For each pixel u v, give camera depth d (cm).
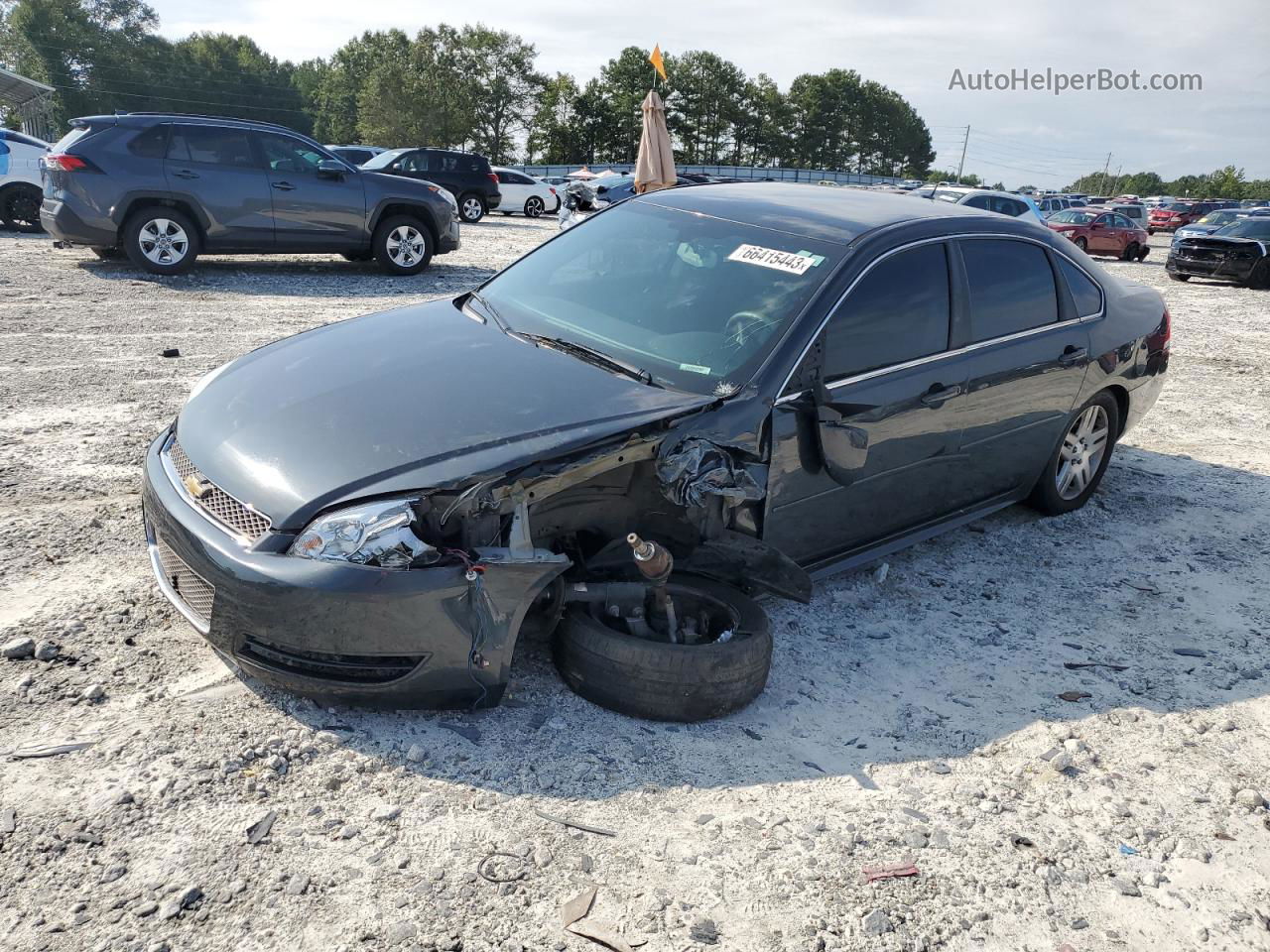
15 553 405
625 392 350
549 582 312
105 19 11631
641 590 346
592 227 478
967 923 262
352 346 390
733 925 253
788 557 354
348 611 288
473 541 308
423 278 1305
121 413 614
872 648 404
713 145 13700
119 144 1107
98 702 311
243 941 231
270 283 1166
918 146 15688
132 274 1147
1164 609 465
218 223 1162
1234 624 455
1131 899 277
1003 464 491
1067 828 304
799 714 351
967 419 446
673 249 432
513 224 2523
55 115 10956
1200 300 1692
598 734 324
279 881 250
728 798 301
